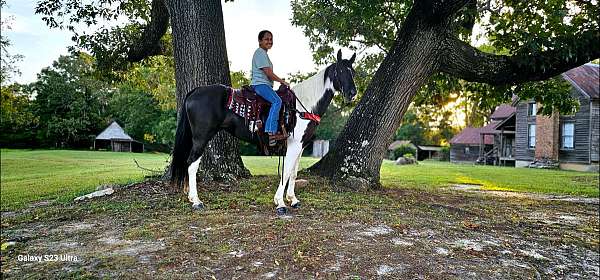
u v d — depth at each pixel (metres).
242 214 5.46
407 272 3.64
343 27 11.13
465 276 3.65
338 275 3.48
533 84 9.67
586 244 5.05
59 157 26.81
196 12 7.70
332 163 8.40
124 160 24.30
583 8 8.25
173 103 21.16
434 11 7.55
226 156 7.88
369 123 8.20
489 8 9.00
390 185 10.29
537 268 4.07
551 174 17.47
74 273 3.42
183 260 3.72
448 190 10.16
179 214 5.46
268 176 8.51
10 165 19.44
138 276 3.37
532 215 6.79
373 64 12.54
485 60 8.17
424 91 11.39
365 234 4.73
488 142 34.47
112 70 11.80
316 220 5.23
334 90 6.02
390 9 10.62
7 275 3.41
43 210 6.07
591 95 22.50
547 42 7.56
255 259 3.76
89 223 5.16
